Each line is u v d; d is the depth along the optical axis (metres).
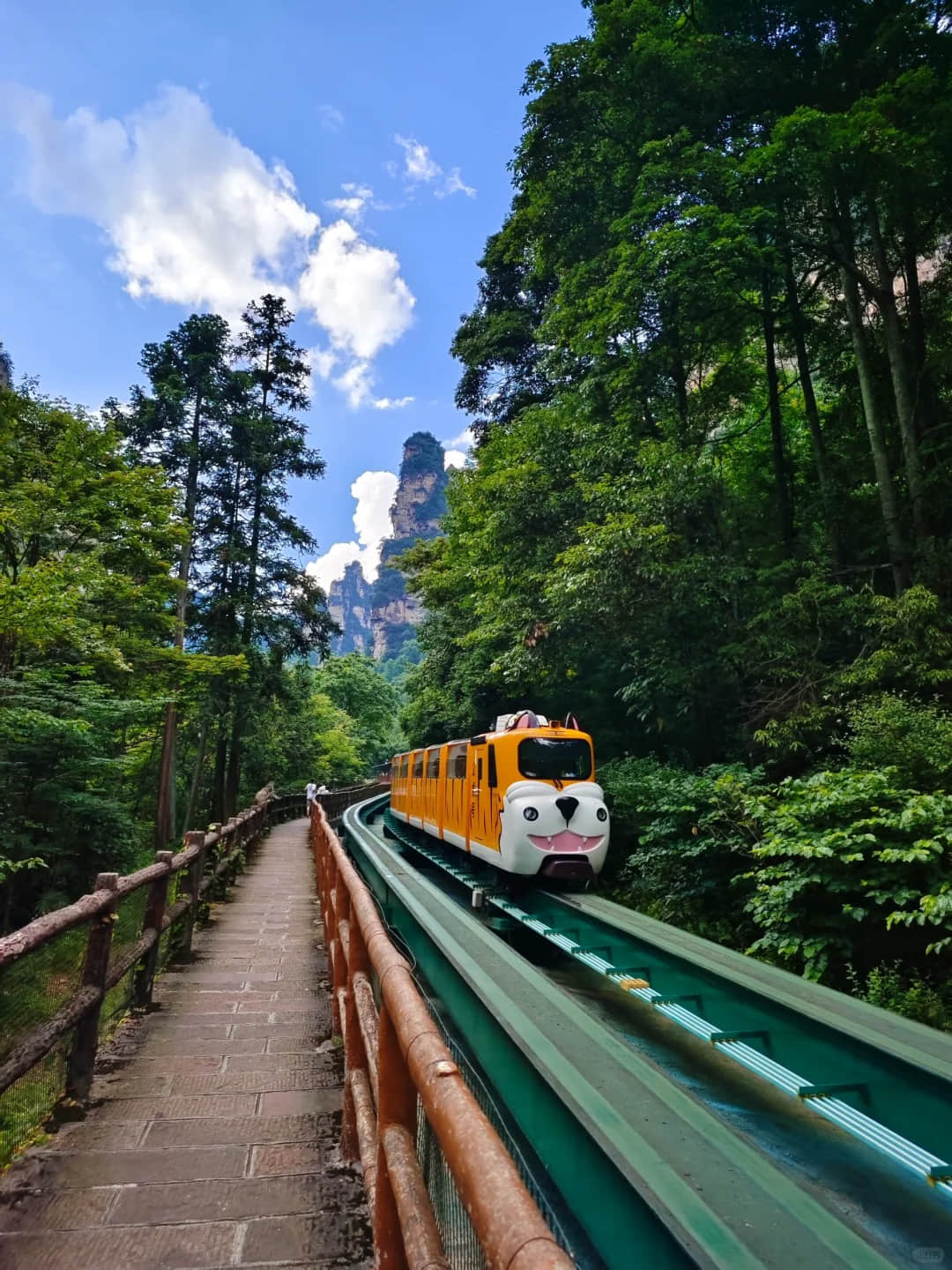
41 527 10.67
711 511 11.55
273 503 26.38
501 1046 3.37
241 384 25.48
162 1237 2.49
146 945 4.82
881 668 8.70
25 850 10.07
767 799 7.68
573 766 9.09
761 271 12.37
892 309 11.87
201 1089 3.81
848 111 10.91
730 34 12.98
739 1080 4.92
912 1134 3.06
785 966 6.70
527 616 12.79
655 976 5.34
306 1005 5.38
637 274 11.76
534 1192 2.77
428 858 13.21
